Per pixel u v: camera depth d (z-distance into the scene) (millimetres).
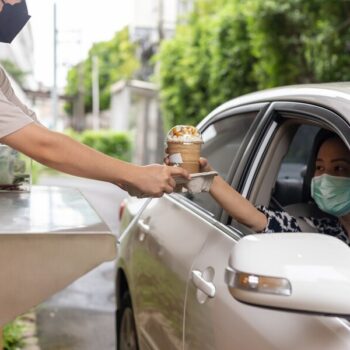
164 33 28016
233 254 1689
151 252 3191
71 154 1932
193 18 18578
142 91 28031
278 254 1634
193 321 2465
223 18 14203
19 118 1896
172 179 2078
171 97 18562
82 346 5145
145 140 28250
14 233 1754
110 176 1989
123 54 35594
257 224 2525
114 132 31594
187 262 2645
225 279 1692
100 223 1910
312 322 1844
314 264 1608
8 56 20328
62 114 48031
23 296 1770
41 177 24594
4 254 1751
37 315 5961
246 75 13844
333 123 2195
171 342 2760
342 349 1717
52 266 1772
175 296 2705
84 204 2312
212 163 3213
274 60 11719
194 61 17047
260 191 2699
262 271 1604
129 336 3828
